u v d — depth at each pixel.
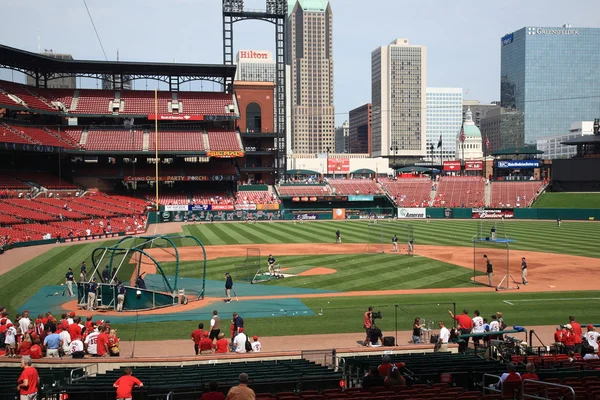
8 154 87.12
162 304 31.91
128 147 94.19
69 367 18.75
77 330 21.78
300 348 23.17
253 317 28.97
